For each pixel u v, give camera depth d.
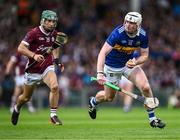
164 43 80.38
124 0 86.31
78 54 74.31
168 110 64.31
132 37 32.09
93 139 27.69
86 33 79.25
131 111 61.53
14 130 33.19
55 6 82.31
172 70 74.88
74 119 45.62
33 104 69.75
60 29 79.12
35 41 33.56
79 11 82.88
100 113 56.94
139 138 28.09
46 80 33.62
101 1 85.00
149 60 74.25
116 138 28.12
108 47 32.09
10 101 70.00
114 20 83.44
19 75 54.00
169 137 28.58
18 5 81.19
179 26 84.62
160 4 88.31
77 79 72.31
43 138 28.27
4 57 71.31
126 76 33.47
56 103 33.34
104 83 31.72
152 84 72.69
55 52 34.59
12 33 77.19
